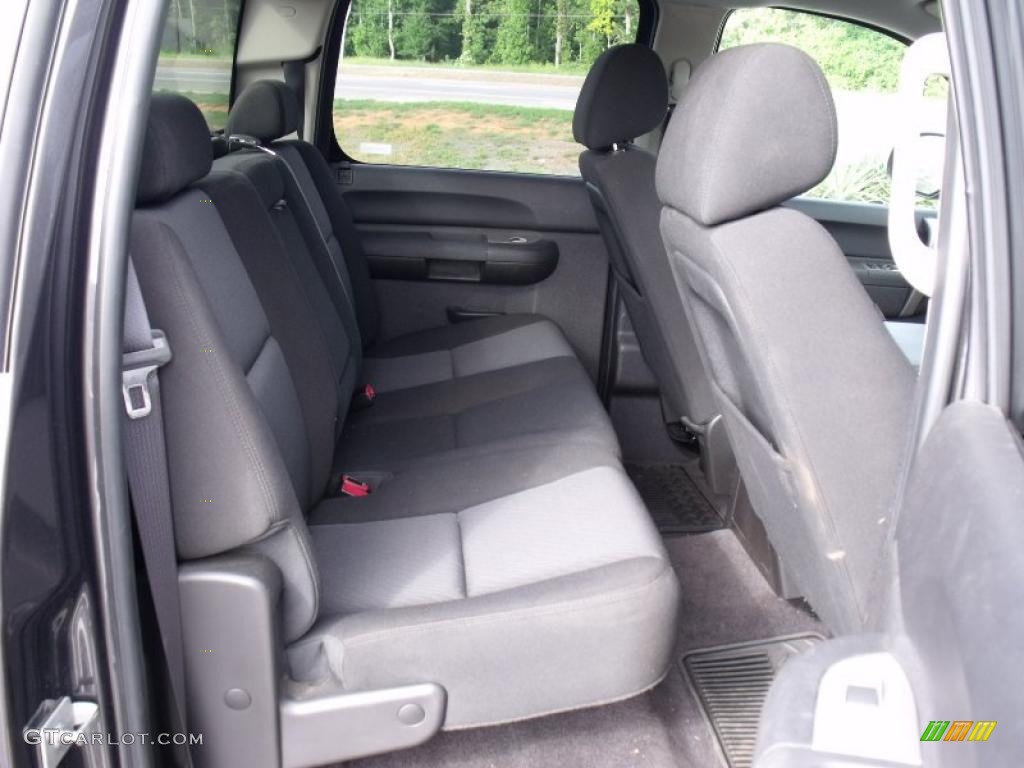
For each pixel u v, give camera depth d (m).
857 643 0.96
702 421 2.12
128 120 0.89
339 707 1.32
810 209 2.97
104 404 0.91
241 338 1.50
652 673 1.39
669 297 2.03
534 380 2.47
